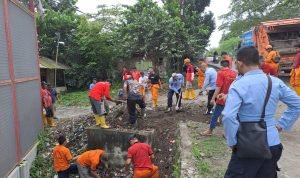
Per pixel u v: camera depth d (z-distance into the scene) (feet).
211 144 25.57
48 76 91.91
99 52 92.43
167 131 34.14
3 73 23.41
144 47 77.25
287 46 56.85
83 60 97.60
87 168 27.78
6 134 22.84
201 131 29.50
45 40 96.37
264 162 10.73
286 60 56.18
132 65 95.45
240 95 10.48
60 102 74.18
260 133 10.36
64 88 95.66
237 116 10.70
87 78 96.37
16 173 24.03
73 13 105.91
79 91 94.68
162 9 81.41
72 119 45.91
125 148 33.83
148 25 76.69
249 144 10.29
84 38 91.20
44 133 37.22
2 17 24.21
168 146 31.68
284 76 60.18
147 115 40.27
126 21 83.35
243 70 11.10
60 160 27.76
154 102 46.34
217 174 20.25
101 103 34.86
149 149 25.71
